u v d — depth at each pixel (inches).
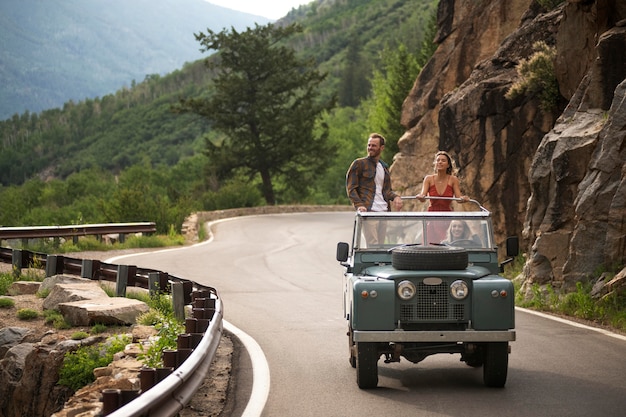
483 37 1011.9
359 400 302.4
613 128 562.6
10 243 1079.0
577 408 283.1
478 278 317.1
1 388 455.5
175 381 242.7
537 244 614.9
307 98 2891.2
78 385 416.8
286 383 335.0
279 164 2876.5
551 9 860.6
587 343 424.2
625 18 637.9
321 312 555.2
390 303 310.8
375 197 416.2
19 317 539.5
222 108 2854.3
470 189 825.5
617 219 540.1
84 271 638.5
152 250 1101.7
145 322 481.1
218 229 1569.9
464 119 839.1
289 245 1211.9
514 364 368.5
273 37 2866.6
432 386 327.3
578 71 693.9
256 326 493.4
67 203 3216.0
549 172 631.8
